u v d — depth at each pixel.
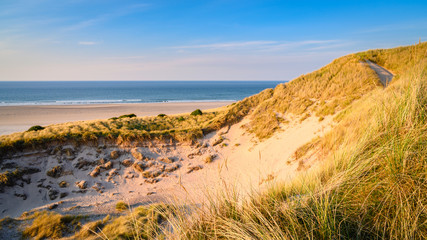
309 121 17.42
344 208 2.36
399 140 2.88
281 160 13.82
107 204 13.32
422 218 2.03
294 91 22.77
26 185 14.66
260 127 20.11
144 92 181.00
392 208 2.24
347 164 3.35
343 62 23.72
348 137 4.32
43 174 15.70
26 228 9.27
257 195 3.21
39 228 9.03
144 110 66.00
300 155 11.70
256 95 24.91
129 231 7.44
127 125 23.94
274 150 16.02
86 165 16.91
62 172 16.03
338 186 2.59
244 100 24.53
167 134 20.12
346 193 2.57
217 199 3.05
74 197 14.48
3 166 14.88
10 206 13.10
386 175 2.55
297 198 2.79
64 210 12.33
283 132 18.27
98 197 14.64
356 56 23.98
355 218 2.29
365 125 4.25
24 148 16.20
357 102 13.35
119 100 111.69
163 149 19.28
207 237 2.56
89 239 8.04
